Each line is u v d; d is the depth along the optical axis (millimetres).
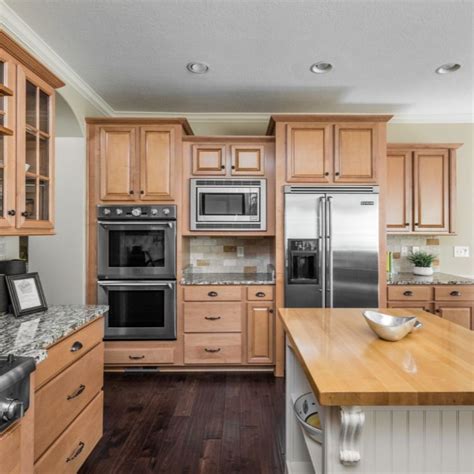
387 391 859
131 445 1948
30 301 1730
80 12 1945
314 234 2902
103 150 2953
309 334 1372
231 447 1935
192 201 3045
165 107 3402
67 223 2924
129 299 2951
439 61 2510
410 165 3338
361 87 2951
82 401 1661
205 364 2965
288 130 2932
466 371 988
